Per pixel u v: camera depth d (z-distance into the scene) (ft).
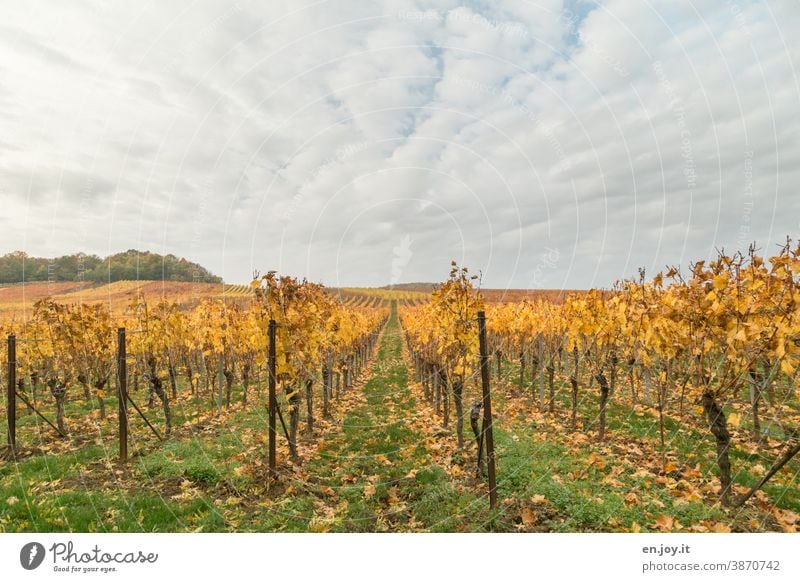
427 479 23.11
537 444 27.43
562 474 22.74
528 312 47.32
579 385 47.70
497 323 52.54
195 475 24.12
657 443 27.76
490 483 19.44
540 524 18.30
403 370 72.43
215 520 19.34
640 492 20.22
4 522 18.92
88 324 44.21
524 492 20.59
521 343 48.55
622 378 48.16
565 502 19.44
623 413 35.58
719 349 22.95
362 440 31.89
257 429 34.68
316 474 24.80
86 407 44.45
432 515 19.42
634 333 31.71
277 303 27.99
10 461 27.76
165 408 33.45
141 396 49.14
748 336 20.94
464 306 28.81
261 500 21.50
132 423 37.47
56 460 26.96
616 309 34.37
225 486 22.95
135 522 18.93
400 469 25.00
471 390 47.42
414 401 46.65
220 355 41.91
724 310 21.26
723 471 19.94
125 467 25.79
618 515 18.25
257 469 25.00
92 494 21.59
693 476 21.81
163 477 24.21
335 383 57.72
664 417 33.01
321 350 39.27
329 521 19.10
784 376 33.17
